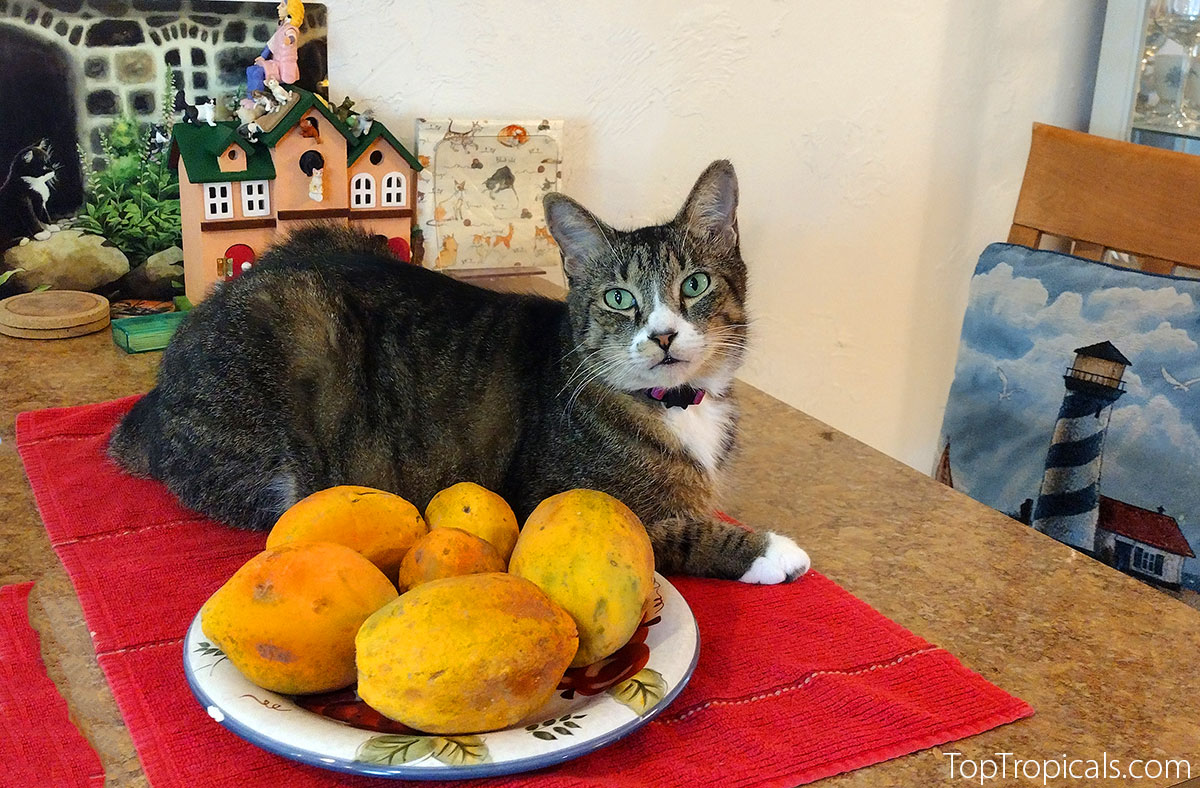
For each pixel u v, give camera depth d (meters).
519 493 1.22
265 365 1.21
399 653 0.66
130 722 0.75
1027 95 2.39
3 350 1.54
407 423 1.24
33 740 0.73
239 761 0.72
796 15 2.07
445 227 1.87
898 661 0.90
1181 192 1.58
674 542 1.08
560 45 1.90
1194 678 0.90
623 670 0.78
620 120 2.00
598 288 1.28
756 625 0.95
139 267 1.71
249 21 1.66
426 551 0.77
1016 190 2.48
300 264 1.32
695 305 1.26
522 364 1.28
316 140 1.56
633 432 1.23
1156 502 1.56
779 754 0.76
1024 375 1.72
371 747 0.67
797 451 1.41
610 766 0.73
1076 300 1.65
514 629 0.67
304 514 0.80
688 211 1.30
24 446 1.25
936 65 2.26
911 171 2.34
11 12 1.51
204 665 0.74
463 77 1.84
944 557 1.12
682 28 1.98
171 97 1.65
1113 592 1.05
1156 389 1.56
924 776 0.75
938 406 2.67
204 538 1.08
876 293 2.44
